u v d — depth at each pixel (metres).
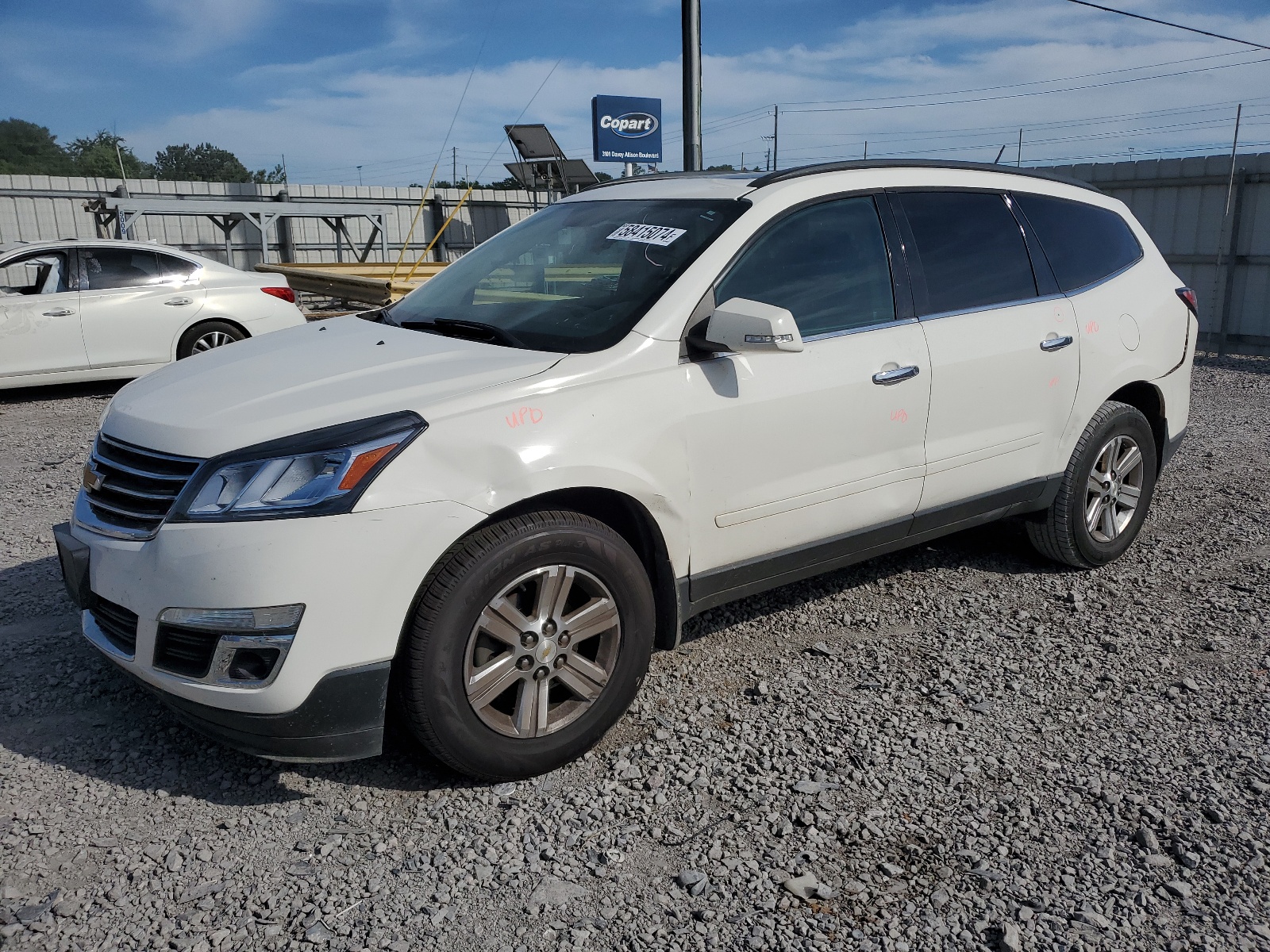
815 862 2.69
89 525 3.03
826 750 3.24
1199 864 2.67
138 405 3.14
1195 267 12.97
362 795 3.00
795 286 3.61
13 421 8.74
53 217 23.81
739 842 2.77
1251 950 2.37
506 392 2.96
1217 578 4.82
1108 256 4.80
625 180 4.43
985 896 2.55
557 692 3.27
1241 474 6.85
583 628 3.09
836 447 3.66
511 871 2.64
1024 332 4.23
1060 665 3.88
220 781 3.06
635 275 3.49
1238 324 12.63
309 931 2.40
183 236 24.80
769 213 3.59
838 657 3.93
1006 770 3.13
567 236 3.95
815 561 3.79
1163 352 4.90
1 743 3.23
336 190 26.12
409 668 2.79
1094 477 4.72
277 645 2.65
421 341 3.42
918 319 3.92
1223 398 9.84
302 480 2.68
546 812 2.92
